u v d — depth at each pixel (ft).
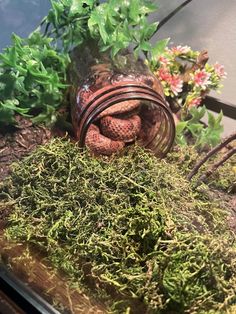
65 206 0.69
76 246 0.65
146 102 0.80
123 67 0.84
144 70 0.86
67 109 0.89
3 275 0.64
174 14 1.11
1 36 0.96
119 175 0.70
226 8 1.13
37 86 0.89
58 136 0.85
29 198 0.72
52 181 0.72
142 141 0.81
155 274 0.58
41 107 0.89
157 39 1.09
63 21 0.90
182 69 0.97
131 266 0.61
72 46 0.91
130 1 0.86
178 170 0.78
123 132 0.78
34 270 0.65
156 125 0.81
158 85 0.86
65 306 0.60
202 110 0.91
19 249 0.67
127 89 0.75
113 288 0.61
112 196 0.67
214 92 1.01
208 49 1.07
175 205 0.65
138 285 0.59
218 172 0.79
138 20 0.87
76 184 0.71
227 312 0.54
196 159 0.82
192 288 0.55
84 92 0.80
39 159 0.75
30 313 0.59
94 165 0.73
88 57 0.87
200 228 0.63
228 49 1.07
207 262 0.56
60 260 0.65
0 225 0.72
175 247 0.58
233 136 0.72
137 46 0.88
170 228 0.60
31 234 0.68
